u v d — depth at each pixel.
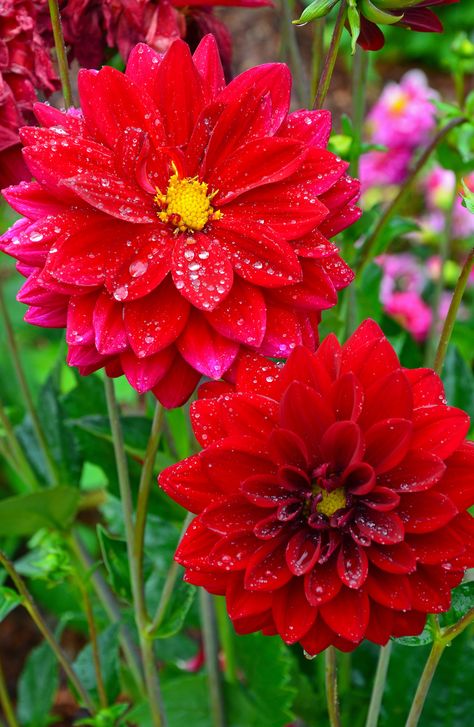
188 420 0.62
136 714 0.71
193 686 0.71
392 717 0.65
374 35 0.52
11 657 0.93
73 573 0.61
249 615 0.46
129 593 0.60
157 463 0.65
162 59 0.50
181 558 0.46
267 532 0.46
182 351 0.47
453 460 0.46
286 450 0.46
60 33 0.52
